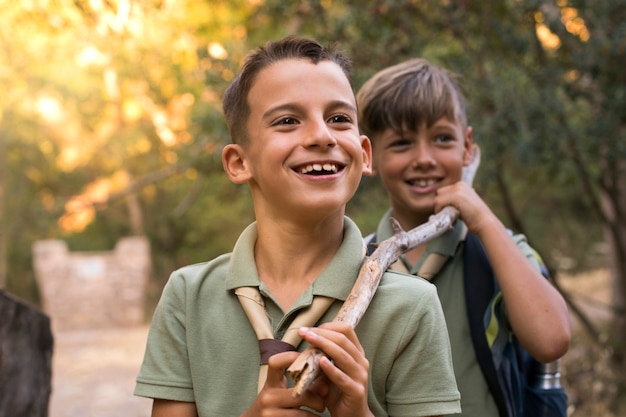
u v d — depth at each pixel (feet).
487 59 17.97
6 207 62.64
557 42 17.52
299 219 5.29
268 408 4.69
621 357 21.01
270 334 5.19
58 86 51.34
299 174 5.19
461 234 7.72
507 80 16.72
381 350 5.23
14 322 9.64
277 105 5.23
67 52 44.39
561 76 17.34
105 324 58.75
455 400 5.25
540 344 7.02
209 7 26.03
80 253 73.10
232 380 5.35
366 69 17.67
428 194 8.13
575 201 30.22
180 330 5.60
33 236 67.87
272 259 5.49
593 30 16.93
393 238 5.98
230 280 5.46
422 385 5.22
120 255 59.31
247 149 5.51
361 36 18.01
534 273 7.29
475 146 9.23
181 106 31.04
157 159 56.13
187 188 61.46
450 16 17.70
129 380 31.86
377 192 18.74
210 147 21.52
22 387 9.73
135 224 66.33
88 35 25.89
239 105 5.55
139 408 26.18
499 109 16.42
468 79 17.01
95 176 64.75
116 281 59.06
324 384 4.79
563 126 17.01
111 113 56.03
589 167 20.22
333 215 5.48
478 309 7.30
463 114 8.46
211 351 5.44
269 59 5.41
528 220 30.86
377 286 5.29
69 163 63.82
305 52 5.41
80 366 35.94
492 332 7.24
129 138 55.11
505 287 7.20
